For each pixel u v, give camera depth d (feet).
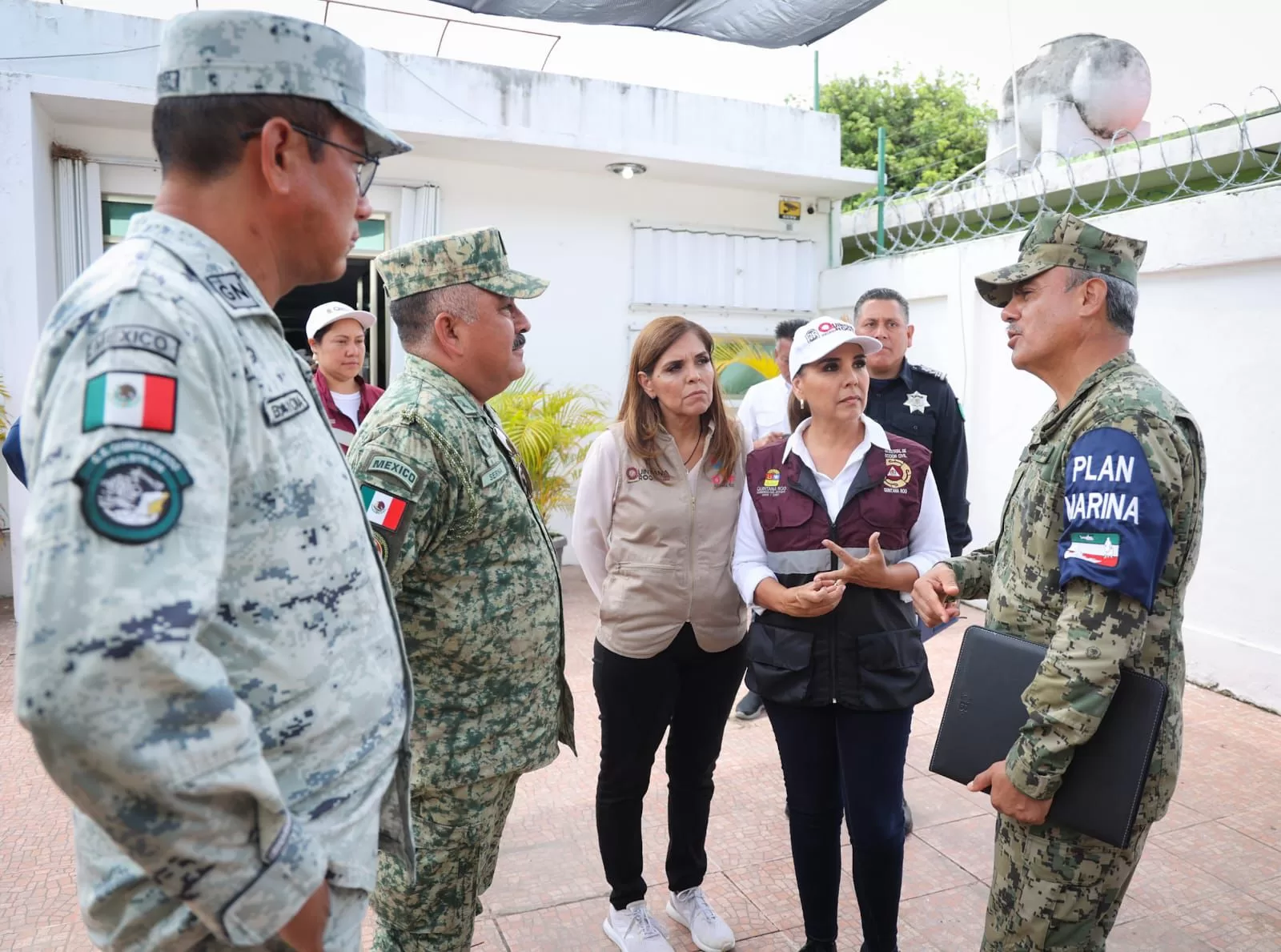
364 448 5.09
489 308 5.66
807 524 6.84
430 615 5.28
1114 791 4.69
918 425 10.03
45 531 2.51
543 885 8.36
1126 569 4.51
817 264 24.08
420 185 20.36
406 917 5.46
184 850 2.64
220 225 3.33
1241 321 13.07
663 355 7.02
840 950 7.39
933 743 11.61
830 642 6.59
